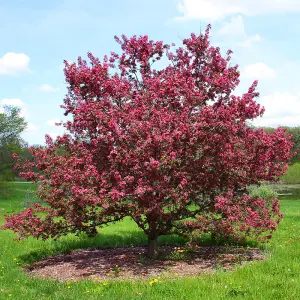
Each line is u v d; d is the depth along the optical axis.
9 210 23.39
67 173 8.62
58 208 9.39
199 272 8.27
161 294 6.68
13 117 34.16
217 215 9.87
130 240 12.25
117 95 9.52
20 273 8.88
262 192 16.28
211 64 10.13
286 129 9.92
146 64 10.45
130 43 10.62
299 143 38.09
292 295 6.40
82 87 9.81
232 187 9.56
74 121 9.56
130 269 8.72
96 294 6.89
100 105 9.27
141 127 8.39
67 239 12.52
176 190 8.50
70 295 6.84
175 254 9.79
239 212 9.23
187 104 9.24
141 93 10.12
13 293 7.29
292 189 31.45
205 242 11.62
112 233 13.68
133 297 6.54
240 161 9.20
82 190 8.15
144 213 8.53
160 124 8.52
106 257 10.02
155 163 7.78
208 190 9.27
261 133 9.65
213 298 6.32
